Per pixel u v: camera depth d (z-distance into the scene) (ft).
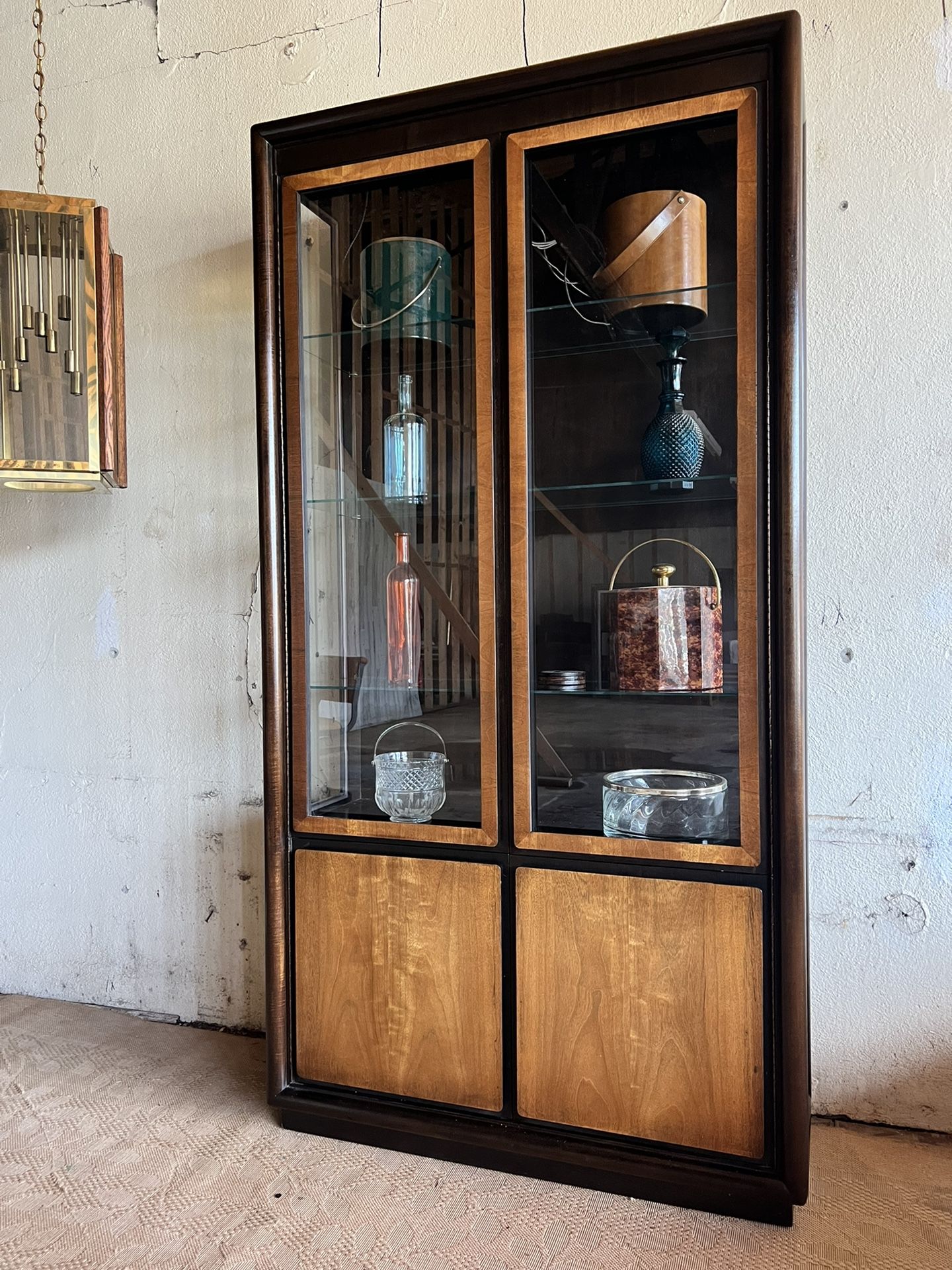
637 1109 4.31
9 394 5.34
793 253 3.93
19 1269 3.94
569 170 4.42
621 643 4.42
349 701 4.97
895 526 4.94
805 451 4.17
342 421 4.90
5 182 6.86
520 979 4.49
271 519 4.88
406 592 4.77
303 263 4.89
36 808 6.91
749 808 4.07
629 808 4.33
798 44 3.88
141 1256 4.01
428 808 4.74
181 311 6.37
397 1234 4.14
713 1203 4.26
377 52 5.83
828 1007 5.13
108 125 6.54
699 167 4.21
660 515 4.40
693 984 4.19
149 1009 6.63
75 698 6.76
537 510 4.56
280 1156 4.78
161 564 6.48
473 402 4.60
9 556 6.90
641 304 4.36
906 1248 4.01
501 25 5.54
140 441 6.51
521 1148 4.42
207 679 6.39
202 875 6.45
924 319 4.86
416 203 4.68
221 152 6.24
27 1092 5.48
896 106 4.86
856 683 5.04
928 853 4.94
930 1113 4.96
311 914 4.93
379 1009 4.80
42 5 6.72
